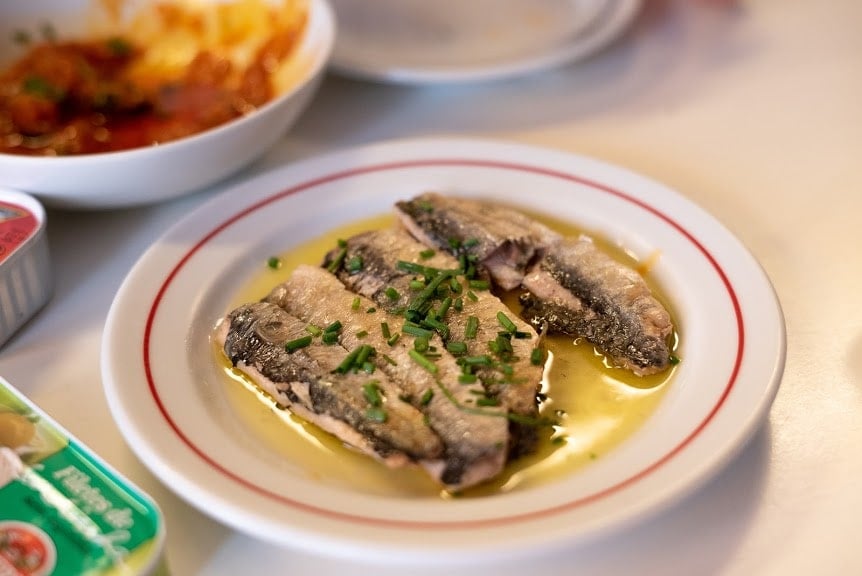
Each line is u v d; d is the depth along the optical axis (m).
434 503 0.28
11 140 0.40
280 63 0.43
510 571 0.28
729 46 0.48
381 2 0.48
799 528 0.28
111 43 0.45
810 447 0.30
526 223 0.36
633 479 0.28
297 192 0.38
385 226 0.38
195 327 0.33
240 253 0.36
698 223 0.36
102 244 0.37
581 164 0.39
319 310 0.33
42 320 0.34
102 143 0.40
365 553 0.26
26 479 0.27
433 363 0.31
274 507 0.27
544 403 0.31
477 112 0.44
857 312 0.34
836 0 0.51
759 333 0.31
